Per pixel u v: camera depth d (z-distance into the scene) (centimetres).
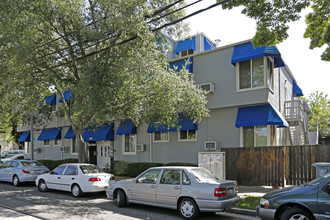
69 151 2386
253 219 787
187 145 1633
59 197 1151
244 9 1114
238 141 1454
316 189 584
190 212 782
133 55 1220
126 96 1195
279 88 1630
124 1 1106
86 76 1104
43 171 1515
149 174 906
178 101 1273
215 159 1208
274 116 1331
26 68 1341
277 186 1178
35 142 2781
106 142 2122
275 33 1118
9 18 1128
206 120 1571
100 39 1184
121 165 1772
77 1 1221
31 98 1472
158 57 1334
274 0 1072
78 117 1479
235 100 1457
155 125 1406
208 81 1573
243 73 1452
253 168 1247
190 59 1647
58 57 1328
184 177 824
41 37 1280
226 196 774
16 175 1481
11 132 3666
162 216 823
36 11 1165
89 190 1110
